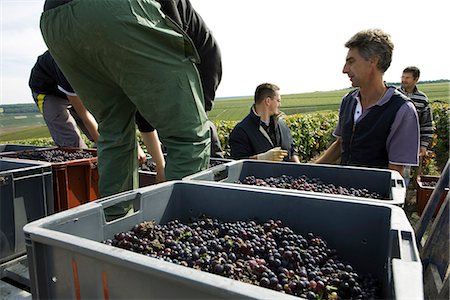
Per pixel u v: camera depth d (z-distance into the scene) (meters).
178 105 1.93
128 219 1.48
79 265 1.01
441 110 9.83
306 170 2.19
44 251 1.08
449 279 1.50
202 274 0.81
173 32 1.91
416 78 5.47
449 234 1.74
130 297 0.92
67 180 2.58
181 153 1.99
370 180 2.04
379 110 2.55
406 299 0.71
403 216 1.18
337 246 1.43
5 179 2.01
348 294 1.10
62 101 3.84
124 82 1.92
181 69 1.95
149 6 1.84
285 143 3.64
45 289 1.10
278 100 3.45
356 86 2.65
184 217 1.74
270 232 1.42
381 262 1.33
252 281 1.10
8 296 1.75
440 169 8.89
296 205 1.50
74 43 1.87
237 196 1.61
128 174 2.27
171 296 0.85
